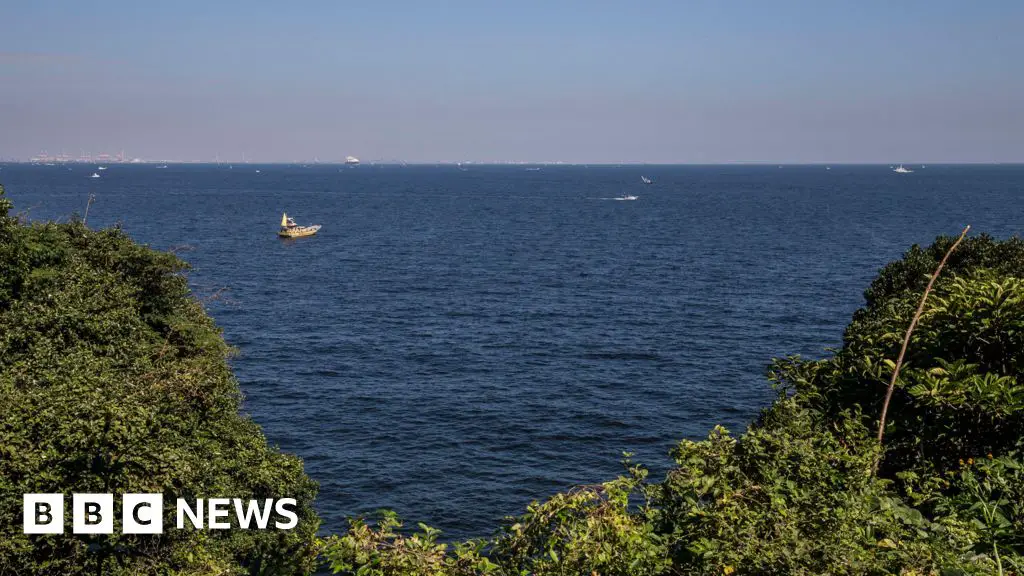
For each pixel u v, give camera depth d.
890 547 9.59
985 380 13.46
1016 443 12.98
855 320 31.36
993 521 10.86
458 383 55.34
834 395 15.84
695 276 102.38
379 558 9.75
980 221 179.00
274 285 94.69
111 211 198.75
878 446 12.72
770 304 83.25
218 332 34.91
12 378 20.17
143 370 24.34
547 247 134.75
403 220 189.38
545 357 62.34
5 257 27.42
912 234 152.75
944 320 15.74
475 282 98.31
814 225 172.38
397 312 79.44
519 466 41.66
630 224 177.50
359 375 57.12
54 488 16.59
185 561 18.47
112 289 28.61
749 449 11.67
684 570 10.06
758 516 9.95
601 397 52.38
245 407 49.72
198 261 113.69
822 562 9.18
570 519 10.49
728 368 59.38
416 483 39.47
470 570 9.88
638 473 11.47
